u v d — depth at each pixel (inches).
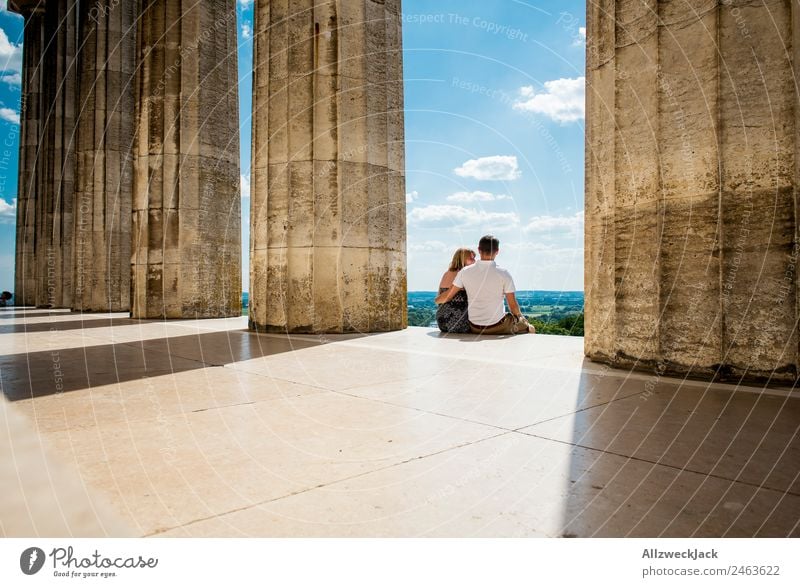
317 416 128.2
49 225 953.5
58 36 920.3
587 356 225.5
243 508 76.1
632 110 199.2
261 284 370.0
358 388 163.0
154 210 517.3
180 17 515.5
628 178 199.8
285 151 362.9
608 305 209.6
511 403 141.9
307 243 357.4
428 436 111.4
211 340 308.7
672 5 185.9
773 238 167.8
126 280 700.0
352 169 366.0
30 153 1081.4
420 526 70.8
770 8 167.8
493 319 335.3
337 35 360.5
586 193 228.8
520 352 248.4
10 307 976.3
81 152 711.1
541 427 118.0
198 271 521.0
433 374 187.9
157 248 517.3
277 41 367.9
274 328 360.8
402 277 395.9
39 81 1065.5
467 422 122.6
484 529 69.8
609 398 147.9
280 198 364.2
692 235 181.2
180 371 194.7
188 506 76.5
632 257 197.9
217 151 538.3
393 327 384.8
